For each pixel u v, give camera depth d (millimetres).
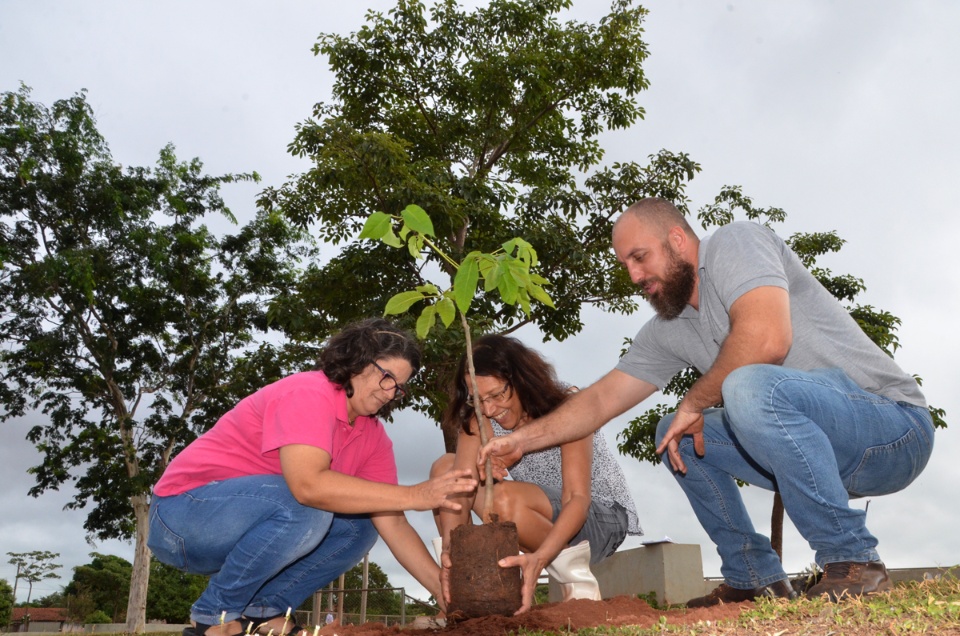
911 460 2506
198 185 19609
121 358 18234
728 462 2826
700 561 7840
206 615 2406
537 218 11859
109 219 17891
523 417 3232
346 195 11227
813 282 2672
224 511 2354
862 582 2184
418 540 2816
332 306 11984
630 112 13125
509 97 12305
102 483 17484
